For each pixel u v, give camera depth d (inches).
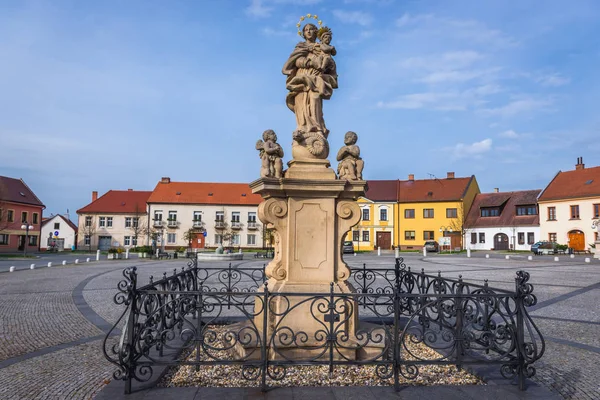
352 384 192.1
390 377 200.2
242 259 1368.1
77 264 1144.8
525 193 2269.9
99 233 2758.4
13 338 297.4
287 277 235.3
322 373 204.8
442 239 1964.8
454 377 202.7
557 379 209.9
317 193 238.5
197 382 194.2
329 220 239.8
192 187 2768.2
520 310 188.2
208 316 341.7
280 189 233.3
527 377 188.5
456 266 1035.3
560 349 272.5
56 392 189.2
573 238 1974.7
